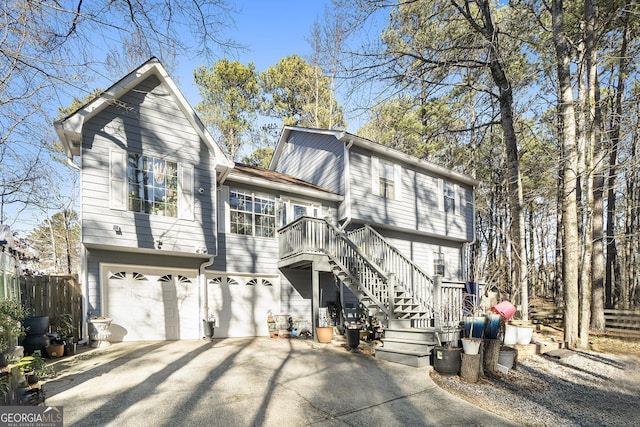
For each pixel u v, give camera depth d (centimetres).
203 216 1059
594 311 1498
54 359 748
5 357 522
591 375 818
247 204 1229
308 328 1184
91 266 928
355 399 547
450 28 1292
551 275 3250
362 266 986
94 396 525
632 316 1420
